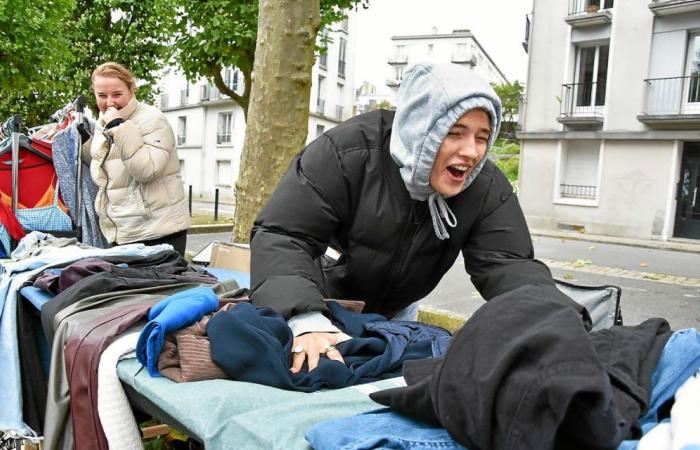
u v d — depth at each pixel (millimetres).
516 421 663
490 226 1633
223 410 976
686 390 804
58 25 9086
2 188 3301
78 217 3389
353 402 1005
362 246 1654
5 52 8062
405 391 861
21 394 1936
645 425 800
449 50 58594
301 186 1577
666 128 14055
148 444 1848
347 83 34781
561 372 654
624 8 14508
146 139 2973
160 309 1289
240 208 3627
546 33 15875
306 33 3422
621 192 14797
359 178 1577
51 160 3467
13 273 2139
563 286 2215
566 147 15883
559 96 15734
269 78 3447
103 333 1349
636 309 5895
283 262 1481
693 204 14078
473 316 839
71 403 1347
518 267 1558
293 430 874
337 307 1528
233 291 1737
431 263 1699
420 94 1363
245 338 1151
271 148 3512
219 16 7195
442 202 1508
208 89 31016
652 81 14336
